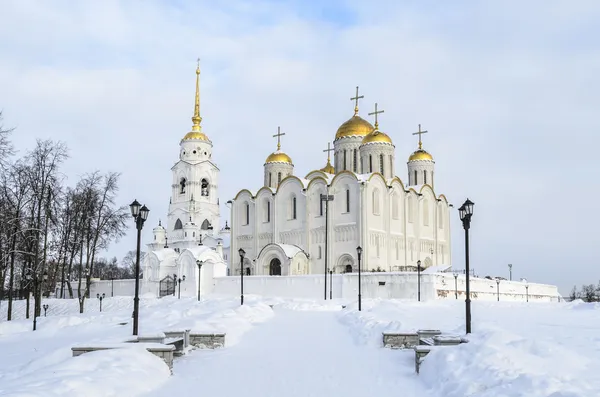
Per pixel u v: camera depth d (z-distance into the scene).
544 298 78.25
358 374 15.66
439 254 81.44
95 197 55.88
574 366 12.67
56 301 61.69
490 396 10.91
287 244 73.06
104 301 60.09
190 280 69.75
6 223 40.09
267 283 63.88
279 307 49.06
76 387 11.41
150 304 56.66
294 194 75.12
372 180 70.00
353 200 68.81
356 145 81.69
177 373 15.73
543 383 10.88
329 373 15.83
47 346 25.64
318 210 72.44
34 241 44.16
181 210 94.31
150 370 14.38
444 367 13.73
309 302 50.78
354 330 26.45
